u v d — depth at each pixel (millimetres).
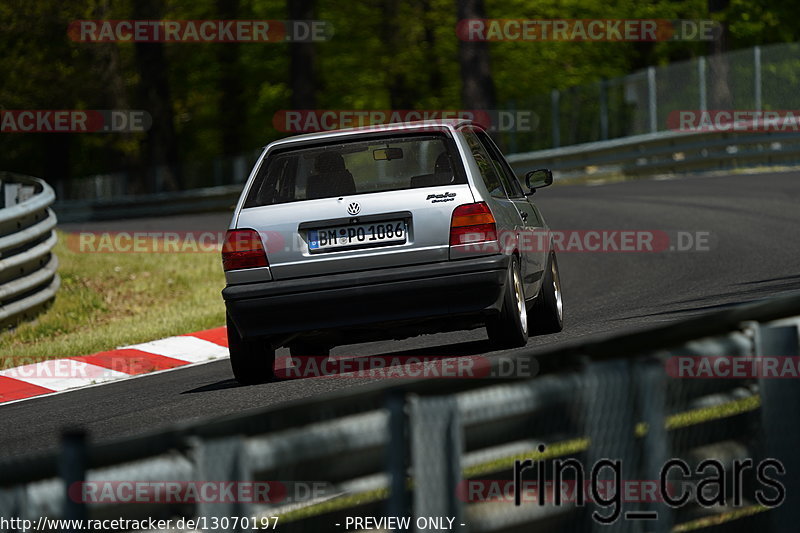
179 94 183375
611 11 162375
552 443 12102
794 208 63906
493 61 166875
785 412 13875
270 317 29438
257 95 183625
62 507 9289
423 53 165250
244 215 30031
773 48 100188
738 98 103500
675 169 100562
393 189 29766
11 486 9422
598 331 33438
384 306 29172
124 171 161125
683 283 43906
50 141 193750
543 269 34625
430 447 11062
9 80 157000
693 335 13117
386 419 11148
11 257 48062
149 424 26406
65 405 31875
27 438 27078
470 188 29734
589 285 47531
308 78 144875
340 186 30094
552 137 117625
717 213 65625
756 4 159375
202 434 9984
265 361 31047
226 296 29594
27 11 153875
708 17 148125
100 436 25656
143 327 46312
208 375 34656
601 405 12328
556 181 108438
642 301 40250
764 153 93562
